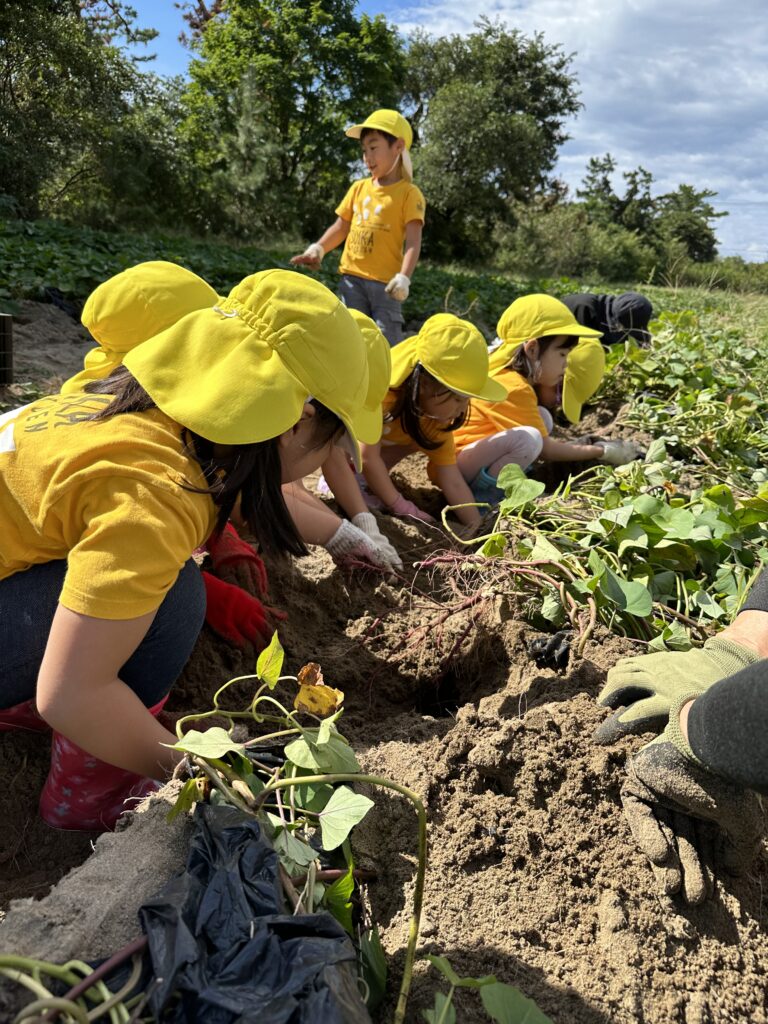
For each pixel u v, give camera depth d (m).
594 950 1.31
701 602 2.28
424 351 2.96
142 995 0.94
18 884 1.53
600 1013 1.21
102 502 1.34
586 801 1.49
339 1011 0.93
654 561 2.45
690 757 1.31
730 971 1.29
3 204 14.78
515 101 36.22
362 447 3.13
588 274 30.23
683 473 3.46
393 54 25.80
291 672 2.16
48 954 1.02
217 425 1.34
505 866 1.44
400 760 1.68
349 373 1.47
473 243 31.45
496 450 3.32
